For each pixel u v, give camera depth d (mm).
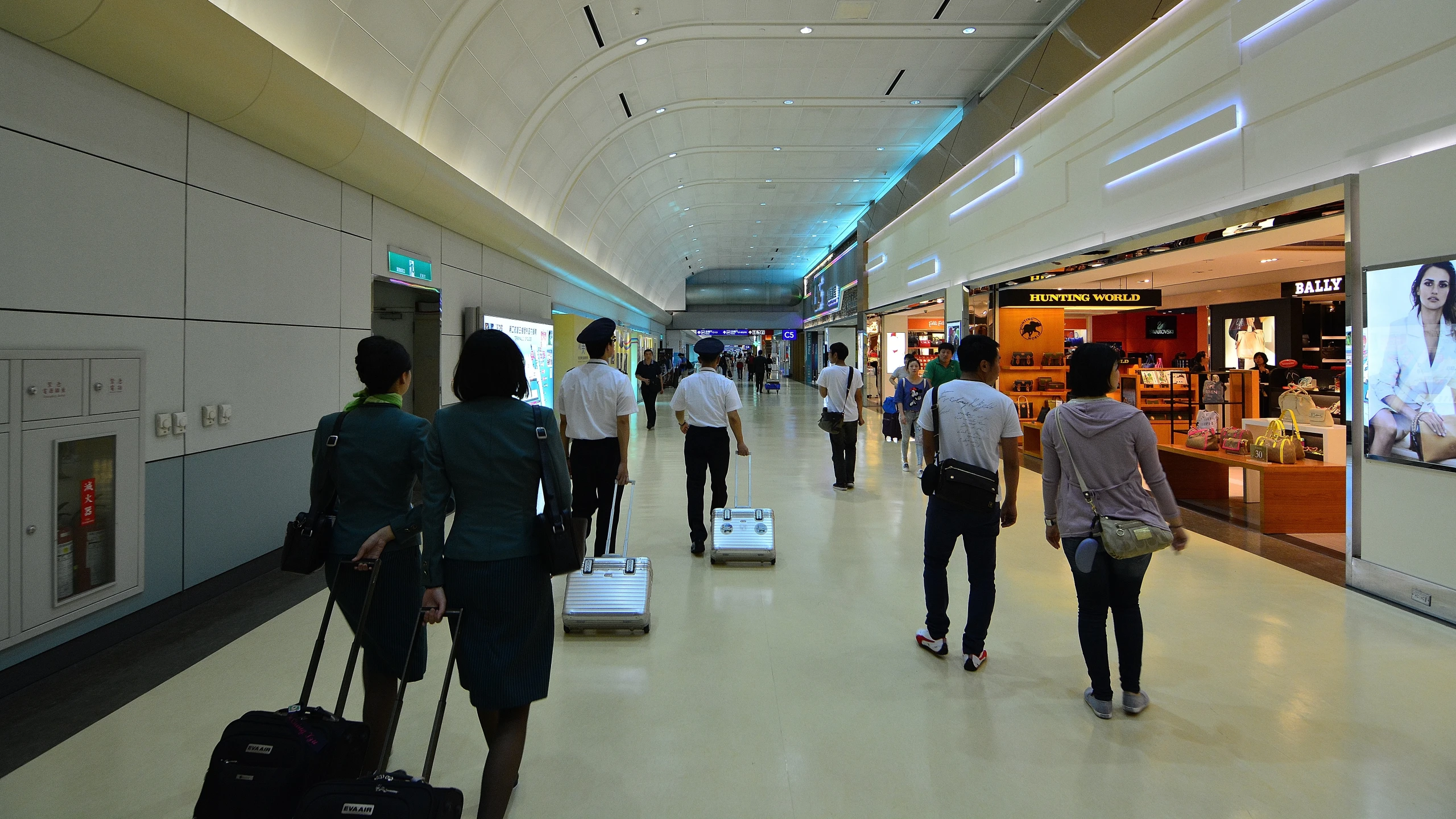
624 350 23062
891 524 6324
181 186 4172
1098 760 2547
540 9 7648
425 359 8164
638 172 15766
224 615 4047
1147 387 9922
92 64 3490
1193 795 2342
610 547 4539
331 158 5547
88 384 3428
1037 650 3541
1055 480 3035
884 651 3537
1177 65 6398
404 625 2385
